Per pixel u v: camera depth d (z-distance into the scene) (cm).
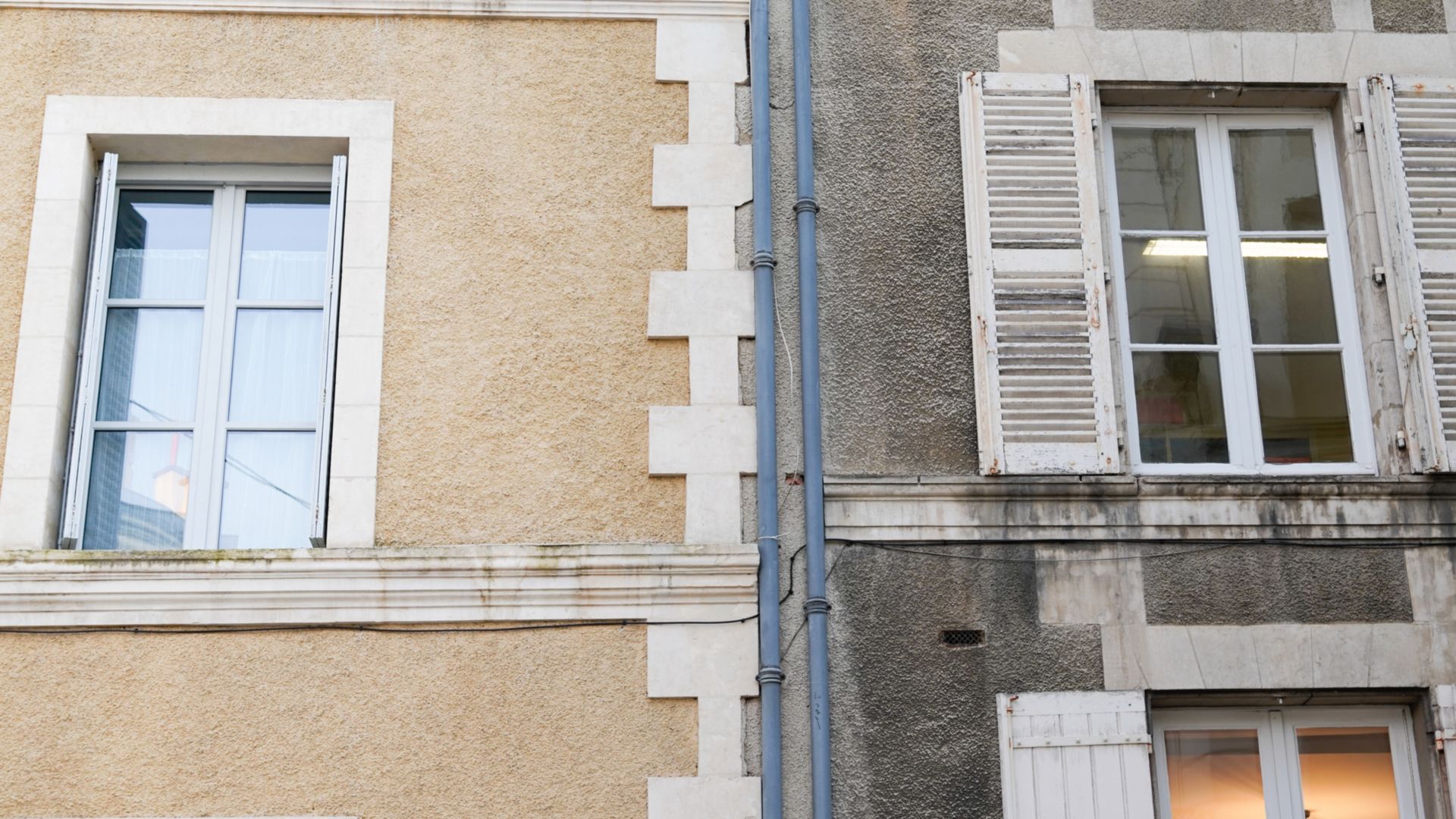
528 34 805
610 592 711
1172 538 733
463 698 697
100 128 769
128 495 744
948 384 760
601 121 792
